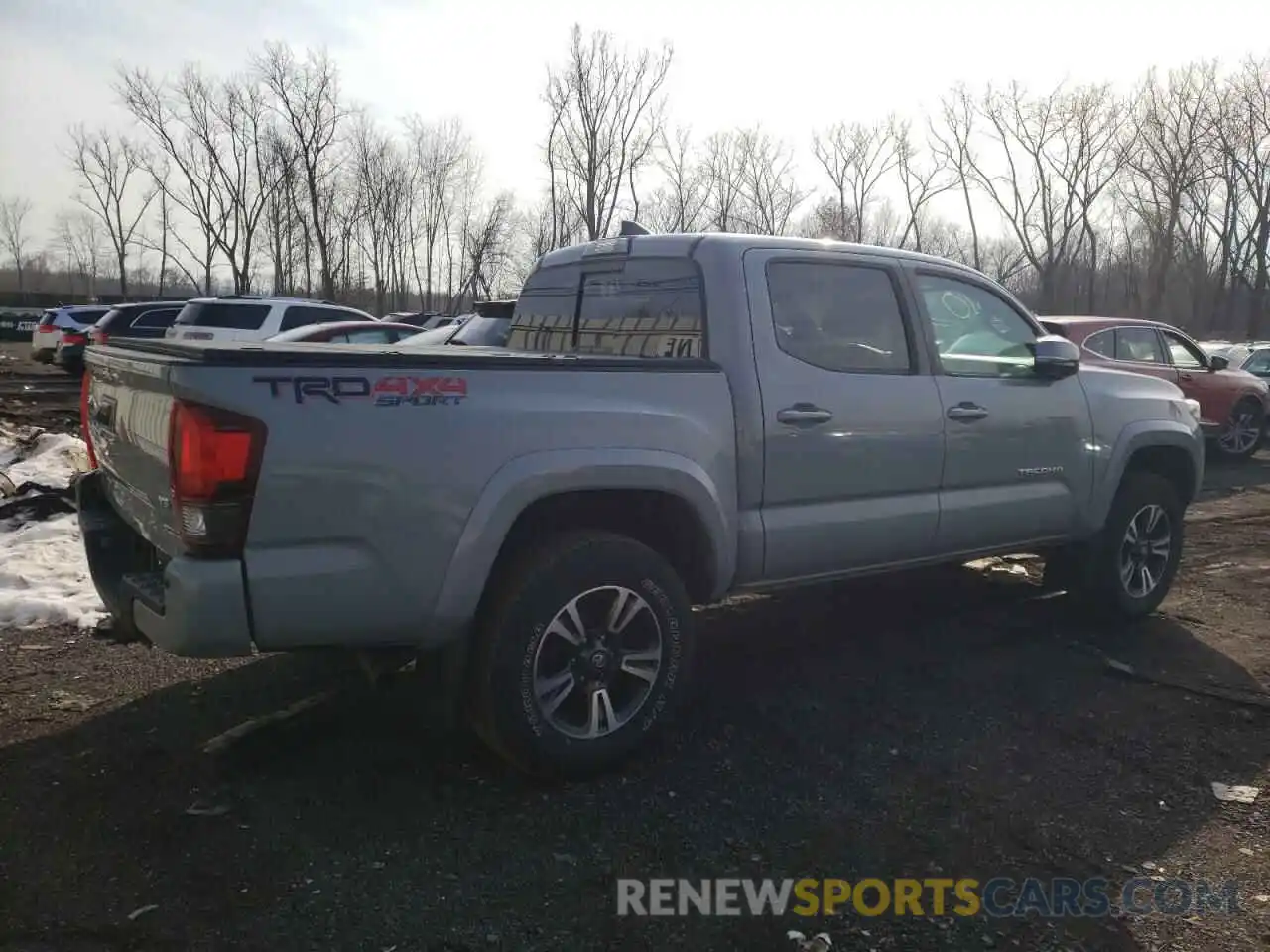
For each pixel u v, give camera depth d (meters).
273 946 2.54
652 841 3.08
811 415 3.95
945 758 3.69
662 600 3.56
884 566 4.38
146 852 2.97
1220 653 4.94
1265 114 37.56
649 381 3.56
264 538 2.88
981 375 4.66
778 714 4.08
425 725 3.87
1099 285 45.81
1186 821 3.25
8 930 2.59
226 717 3.94
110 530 3.72
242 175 42.25
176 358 2.94
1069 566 5.35
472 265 40.88
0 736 3.74
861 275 4.32
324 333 12.38
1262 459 12.90
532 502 3.28
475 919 2.67
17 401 15.67
